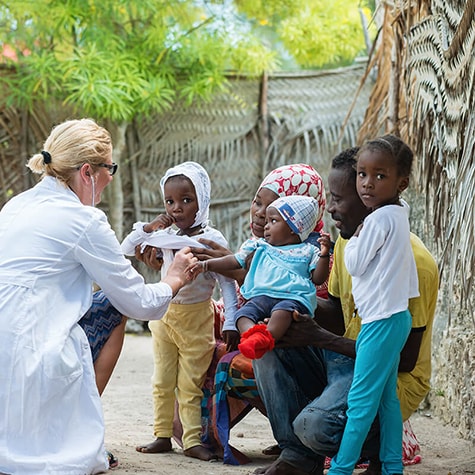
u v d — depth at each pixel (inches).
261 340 150.6
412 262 152.4
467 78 189.9
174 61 414.3
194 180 187.5
